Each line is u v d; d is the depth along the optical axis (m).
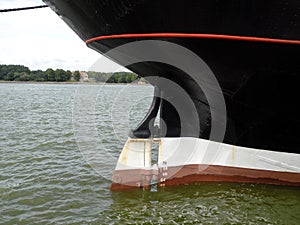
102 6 4.70
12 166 8.02
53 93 46.88
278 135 5.52
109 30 5.07
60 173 7.38
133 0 4.38
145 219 5.05
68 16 5.62
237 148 5.83
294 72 4.75
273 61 4.67
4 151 9.46
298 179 5.78
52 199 5.91
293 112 5.23
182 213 5.17
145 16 4.53
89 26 5.34
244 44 4.49
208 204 5.40
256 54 4.62
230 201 5.46
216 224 4.86
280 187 5.88
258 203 5.39
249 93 5.22
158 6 4.37
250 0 4.11
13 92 47.91
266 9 4.14
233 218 4.99
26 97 35.34
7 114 18.33
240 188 5.89
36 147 9.98
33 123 15.01
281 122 5.40
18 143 10.53
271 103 5.21
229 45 4.55
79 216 5.23
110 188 6.20
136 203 5.57
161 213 5.20
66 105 25.75
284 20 4.20
